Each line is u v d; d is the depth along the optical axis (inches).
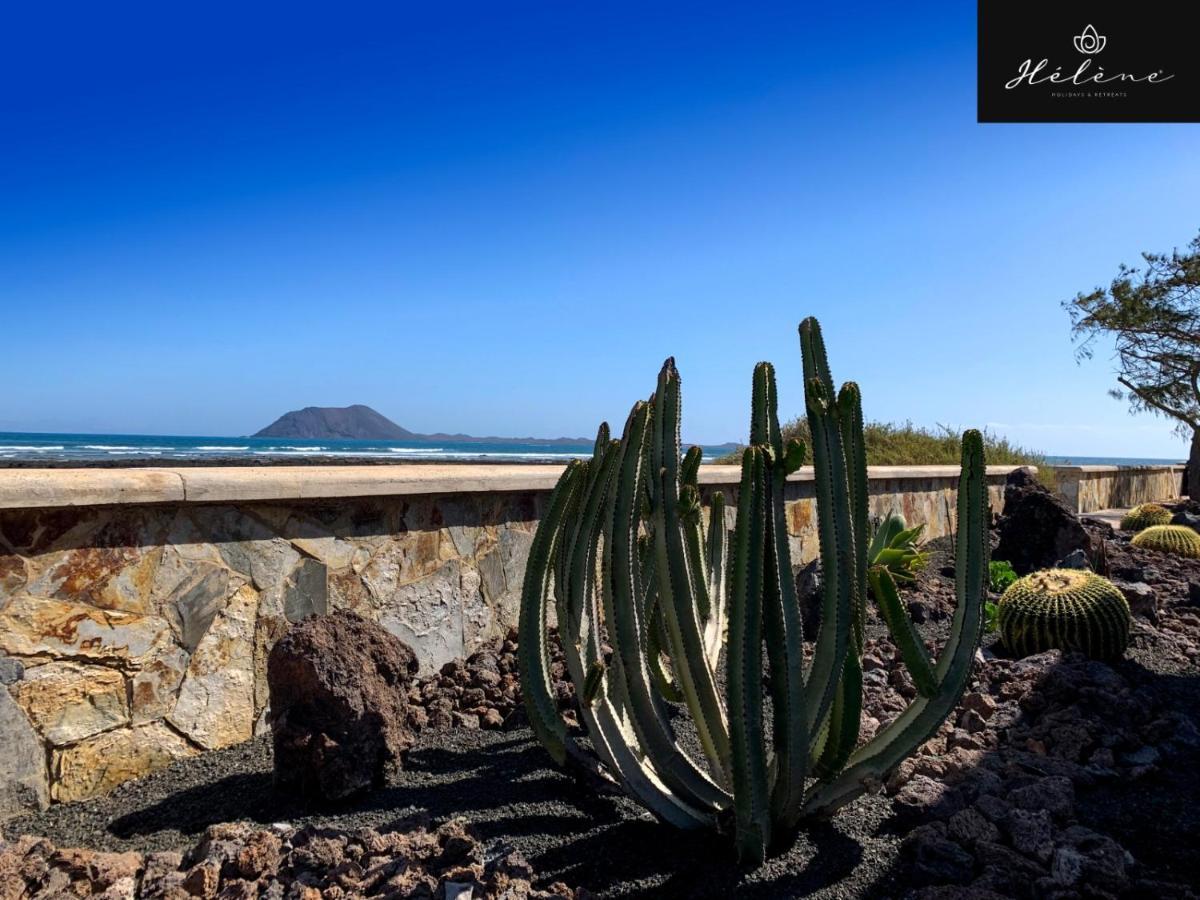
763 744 95.3
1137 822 113.9
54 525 119.0
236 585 141.6
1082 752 134.4
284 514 149.2
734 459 516.7
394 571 168.7
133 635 127.3
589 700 107.1
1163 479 917.8
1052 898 91.6
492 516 192.7
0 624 113.3
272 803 116.4
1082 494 665.0
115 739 124.6
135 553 128.1
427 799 117.9
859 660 99.8
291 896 90.5
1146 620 221.8
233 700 140.6
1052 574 195.6
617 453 109.6
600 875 98.3
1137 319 737.6
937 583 278.4
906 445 577.9
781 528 96.6
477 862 98.0
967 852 102.3
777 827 105.0
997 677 172.1
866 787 101.7
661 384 105.0
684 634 103.7
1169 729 141.6
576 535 113.7
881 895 95.3
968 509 102.7
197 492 132.0
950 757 130.3
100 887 92.2
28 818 113.7
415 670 140.6
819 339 106.3
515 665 177.2
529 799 118.0
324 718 117.8
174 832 109.3
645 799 105.7
